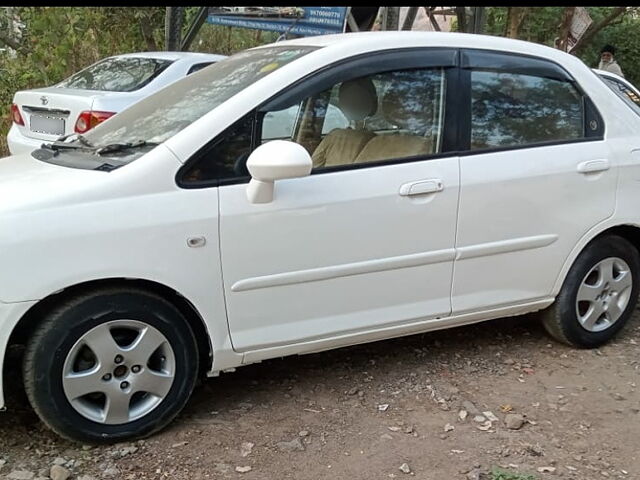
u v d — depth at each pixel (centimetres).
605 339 453
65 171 327
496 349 447
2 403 305
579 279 431
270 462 318
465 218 380
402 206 361
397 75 374
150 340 323
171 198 317
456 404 376
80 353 313
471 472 315
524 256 405
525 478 307
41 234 293
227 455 323
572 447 338
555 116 416
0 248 288
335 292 356
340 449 330
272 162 311
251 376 401
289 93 347
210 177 325
